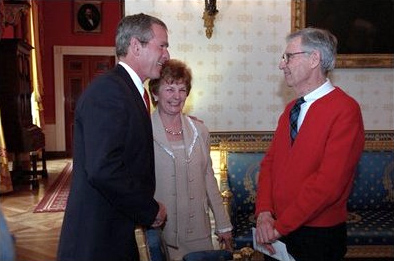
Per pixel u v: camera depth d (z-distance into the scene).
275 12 3.87
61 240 1.61
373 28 3.85
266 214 2.01
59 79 10.12
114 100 1.52
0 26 5.43
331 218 1.86
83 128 1.54
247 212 3.56
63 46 10.10
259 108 3.92
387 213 3.51
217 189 2.43
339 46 3.86
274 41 3.89
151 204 1.56
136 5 3.79
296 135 1.92
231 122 3.92
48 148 10.19
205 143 2.36
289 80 1.94
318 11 3.84
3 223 0.85
